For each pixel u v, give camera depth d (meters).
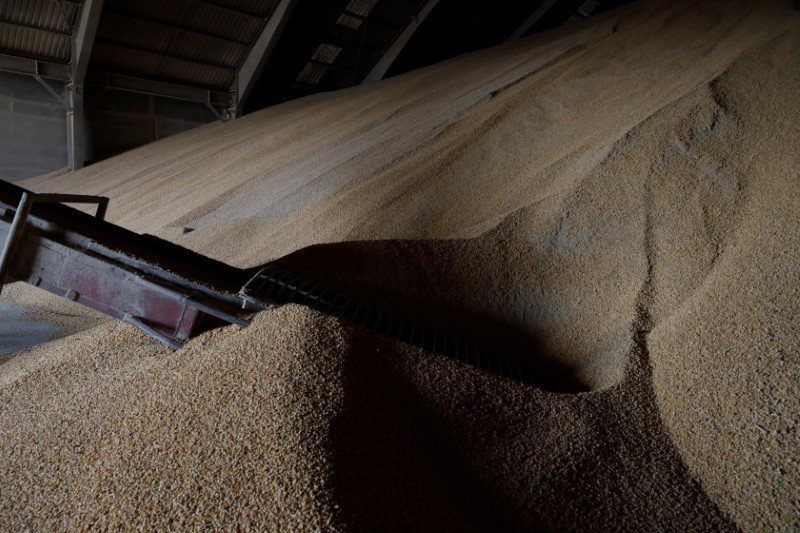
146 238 3.55
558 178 4.40
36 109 14.84
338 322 2.42
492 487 1.86
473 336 3.20
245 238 5.78
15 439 2.14
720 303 2.64
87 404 2.27
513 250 3.76
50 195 2.72
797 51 4.46
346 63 18.64
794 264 2.62
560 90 6.13
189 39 15.62
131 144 16.48
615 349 2.76
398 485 1.69
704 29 6.52
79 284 2.55
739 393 2.19
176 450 1.83
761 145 3.60
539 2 20.73
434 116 7.56
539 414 2.19
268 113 15.83
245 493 1.59
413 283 3.55
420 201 4.89
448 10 18.36
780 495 1.81
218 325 2.61
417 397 2.17
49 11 13.47
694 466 2.03
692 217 3.36
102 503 1.69
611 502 1.86
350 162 6.82
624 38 7.39
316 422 1.81
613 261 3.38
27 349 4.01
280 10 15.27
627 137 4.21
